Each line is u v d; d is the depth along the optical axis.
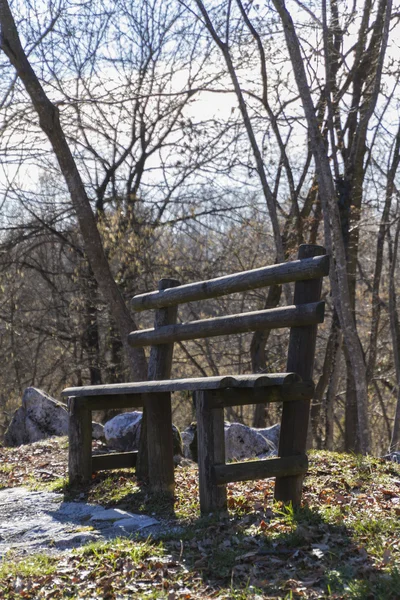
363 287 23.33
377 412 25.20
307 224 16.42
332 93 15.09
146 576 3.81
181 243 19.61
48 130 13.15
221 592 3.50
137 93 17.17
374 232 17.47
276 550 3.98
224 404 4.76
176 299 6.30
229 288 5.65
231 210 19.09
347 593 3.32
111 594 3.61
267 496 5.21
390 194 15.09
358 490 5.44
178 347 20.20
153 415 5.66
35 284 23.58
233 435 8.05
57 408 11.03
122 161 20.12
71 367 20.94
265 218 19.55
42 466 7.71
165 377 6.59
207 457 4.71
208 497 4.70
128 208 18.41
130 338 6.94
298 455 4.86
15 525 5.24
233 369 23.81
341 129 15.41
